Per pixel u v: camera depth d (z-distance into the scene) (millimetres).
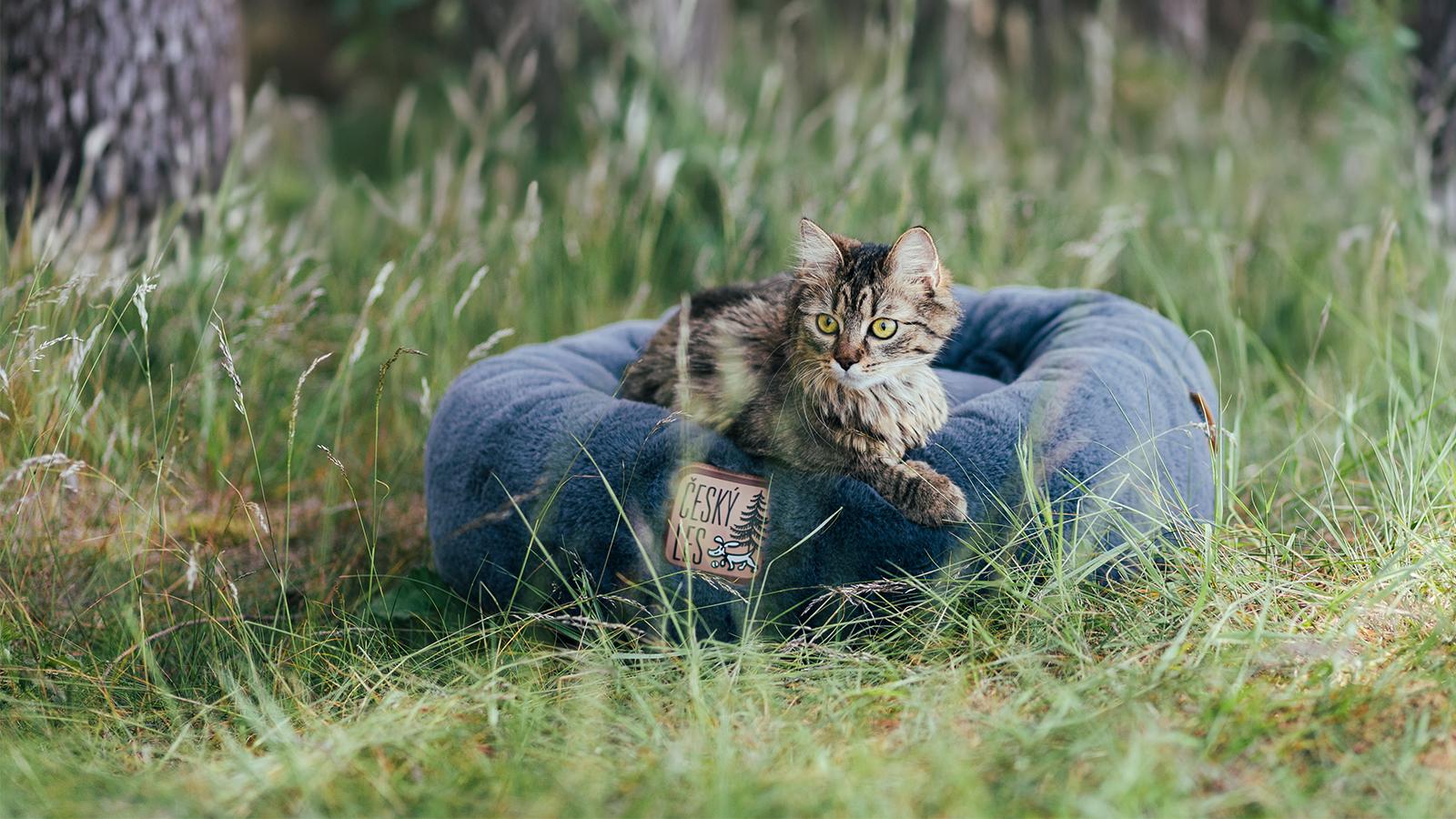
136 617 3094
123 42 4535
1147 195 6145
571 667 2703
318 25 12828
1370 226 5066
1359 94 6496
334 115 11273
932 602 2744
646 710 2414
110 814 2182
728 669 2697
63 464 3221
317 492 4078
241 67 5246
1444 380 3816
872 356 2852
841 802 2082
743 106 6770
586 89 6684
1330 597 2705
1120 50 9219
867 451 2814
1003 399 2857
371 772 2340
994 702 2488
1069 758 2193
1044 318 3479
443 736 2457
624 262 5148
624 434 2836
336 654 2977
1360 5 5887
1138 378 2979
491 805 2166
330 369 4570
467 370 3344
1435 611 2652
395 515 3863
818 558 2766
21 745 2529
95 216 4562
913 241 2914
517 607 3012
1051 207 5594
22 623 3008
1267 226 5328
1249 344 4512
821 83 8414
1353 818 2051
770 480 2799
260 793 2262
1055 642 2602
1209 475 3100
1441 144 5473
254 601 3320
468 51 7703
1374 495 3217
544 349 3445
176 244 4648
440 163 5156
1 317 3572
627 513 2828
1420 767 2162
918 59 8117
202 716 2719
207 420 3730
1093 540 2791
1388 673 2432
